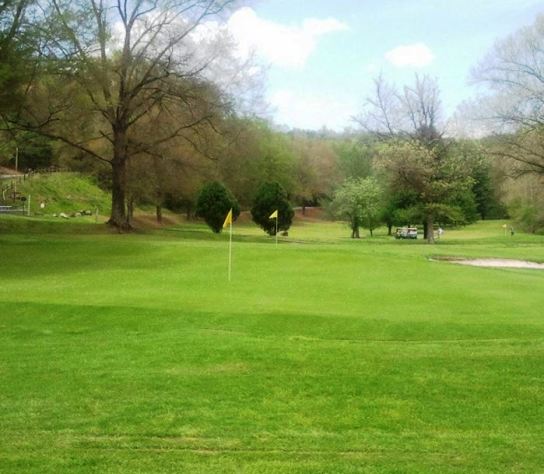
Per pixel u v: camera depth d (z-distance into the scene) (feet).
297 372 24.09
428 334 32.86
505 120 128.06
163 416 19.36
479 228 253.03
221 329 33.58
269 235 153.99
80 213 177.78
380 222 196.65
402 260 72.02
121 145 117.29
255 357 26.12
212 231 154.51
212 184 144.97
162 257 73.31
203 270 61.41
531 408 20.66
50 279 53.98
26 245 85.66
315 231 233.96
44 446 17.13
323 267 64.39
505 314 38.58
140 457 16.49
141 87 113.50
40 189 182.91
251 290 48.11
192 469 15.78
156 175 136.98
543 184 143.33
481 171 211.82
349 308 40.01
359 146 256.11
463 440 17.95
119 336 31.83
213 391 21.77
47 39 82.94
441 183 147.74
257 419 19.25
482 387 22.65
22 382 22.79
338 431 18.48
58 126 106.52
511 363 25.73
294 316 35.94
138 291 46.32
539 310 40.32
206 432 18.19
